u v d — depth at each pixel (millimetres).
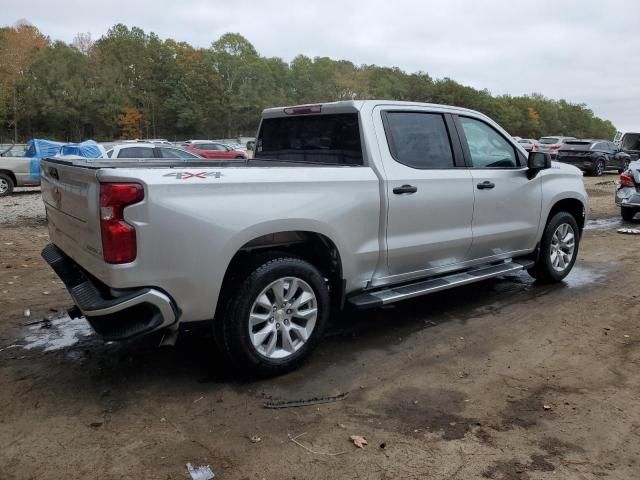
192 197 3416
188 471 2861
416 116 4820
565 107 151500
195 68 84750
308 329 4039
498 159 5547
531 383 3893
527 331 4922
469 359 4309
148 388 3783
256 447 3082
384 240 4453
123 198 3221
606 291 6203
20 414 3416
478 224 5230
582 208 6570
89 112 75188
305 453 3033
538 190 5863
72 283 3891
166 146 15695
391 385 3855
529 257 6188
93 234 3430
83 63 77812
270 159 5293
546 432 3254
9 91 68875
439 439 3174
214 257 3488
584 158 23969
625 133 25844
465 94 108875
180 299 3465
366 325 5078
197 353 4383
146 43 89312
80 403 3566
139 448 3062
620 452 3057
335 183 4090
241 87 91375
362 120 4434
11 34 74250
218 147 23859
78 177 3592
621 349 4512
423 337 4777
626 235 9969
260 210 3670
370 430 3268
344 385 3852
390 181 4410
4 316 5258
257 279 3697
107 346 4527
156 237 3297
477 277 5203
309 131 4906
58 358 4285
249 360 3758
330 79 111438
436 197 4762
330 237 4066
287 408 3521
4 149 20312
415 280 4969
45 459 2951
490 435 3221
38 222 11203
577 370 4105
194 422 3344
